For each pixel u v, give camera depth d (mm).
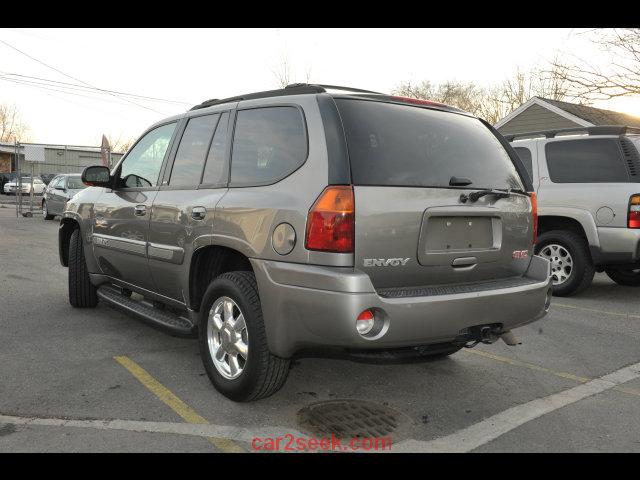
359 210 3008
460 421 3469
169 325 4215
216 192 3781
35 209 23906
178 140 4430
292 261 3119
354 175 3064
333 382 4066
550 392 3980
